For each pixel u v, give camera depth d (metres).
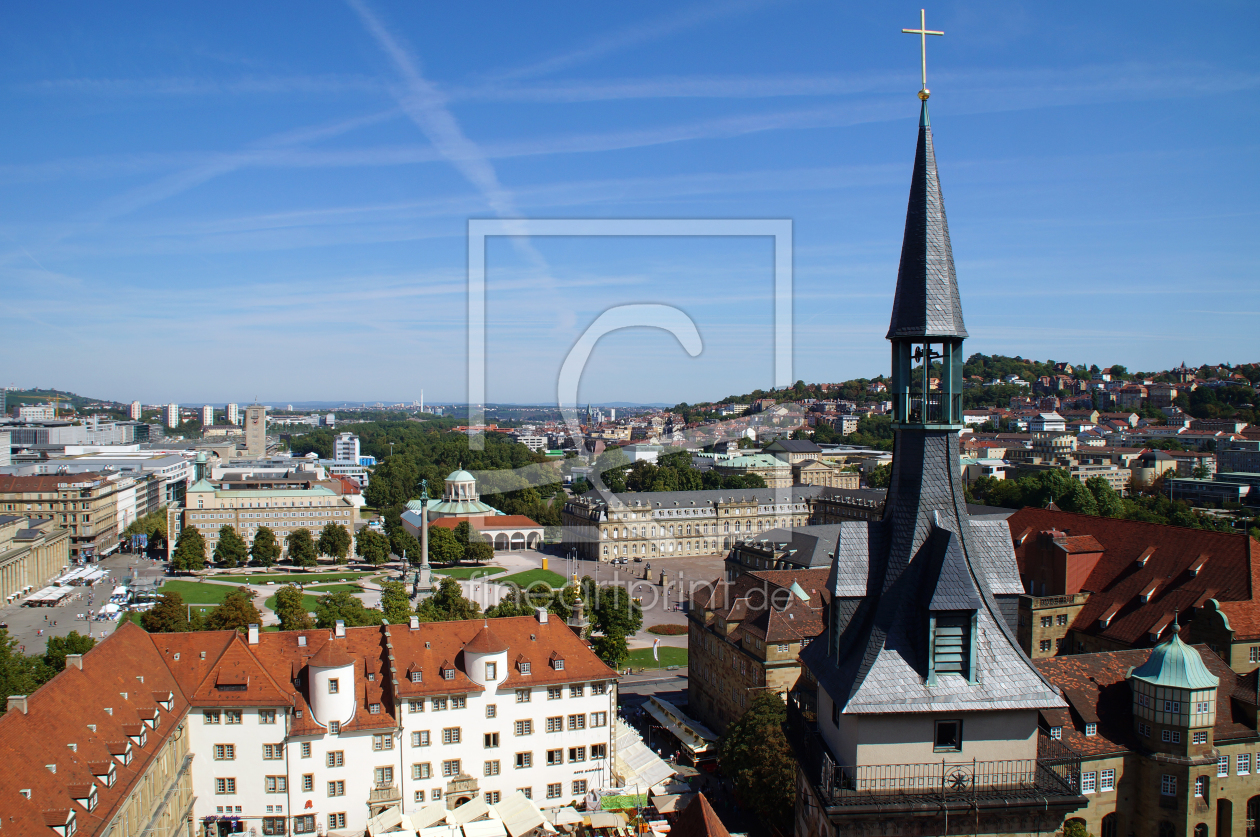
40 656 110.62
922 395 35.69
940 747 33.22
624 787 96.31
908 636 34.00
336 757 87.06
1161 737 73.75
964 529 35.44
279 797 85.94
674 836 48.22
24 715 64.12
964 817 32.53
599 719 96.00
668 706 118.69
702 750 103.81
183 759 83.69
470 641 93.75
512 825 81.75
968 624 33.44
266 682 87.12
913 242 35.94
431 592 188.62
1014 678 33.59
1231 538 97.06
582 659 96.81
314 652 91.69
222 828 85.81
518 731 92.94
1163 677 73.81
